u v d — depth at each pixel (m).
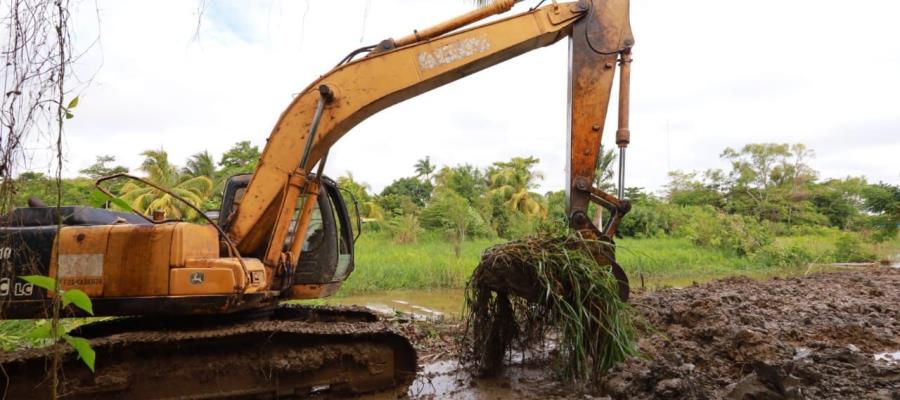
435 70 4.88
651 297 8.23
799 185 42.94
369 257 17.09
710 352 5.10
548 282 4.33
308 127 4.82
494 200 31.73
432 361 5.82
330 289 5.55
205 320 4.52
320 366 4.65
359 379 4.76
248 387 4.54
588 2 4.91
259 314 4.95
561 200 38.16
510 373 5.19
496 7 5.01
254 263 4.53
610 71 4.84
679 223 30.81
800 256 19.95
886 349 5.47
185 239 4.23
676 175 47.97
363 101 4.83
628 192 39.50
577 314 4.44
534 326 5.05
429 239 25.41
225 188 5.32
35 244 4.09
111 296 4.14
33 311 4.00
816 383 4.10
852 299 8.34
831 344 5.36
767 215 39.22
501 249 4.76
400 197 36.88
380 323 5.09
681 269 17.83
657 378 4.22
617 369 4.46
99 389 4.21
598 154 4.82
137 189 20.11
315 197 5.01
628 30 4.88
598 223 5.09
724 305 7.09
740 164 43.91
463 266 14.51
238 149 34.72
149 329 4.58
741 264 19.16
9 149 1.95
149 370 4.35
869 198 19.94
